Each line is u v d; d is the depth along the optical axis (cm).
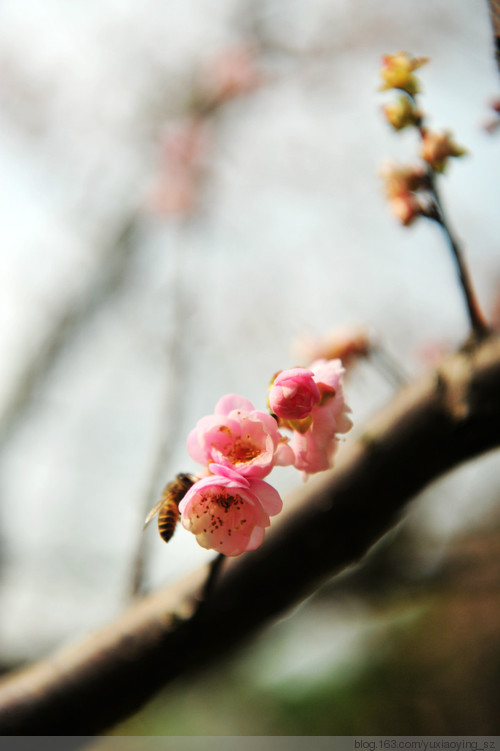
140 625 40
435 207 39
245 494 35
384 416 39
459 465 39
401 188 39
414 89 39
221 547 35
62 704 40
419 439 39
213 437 36
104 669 40
